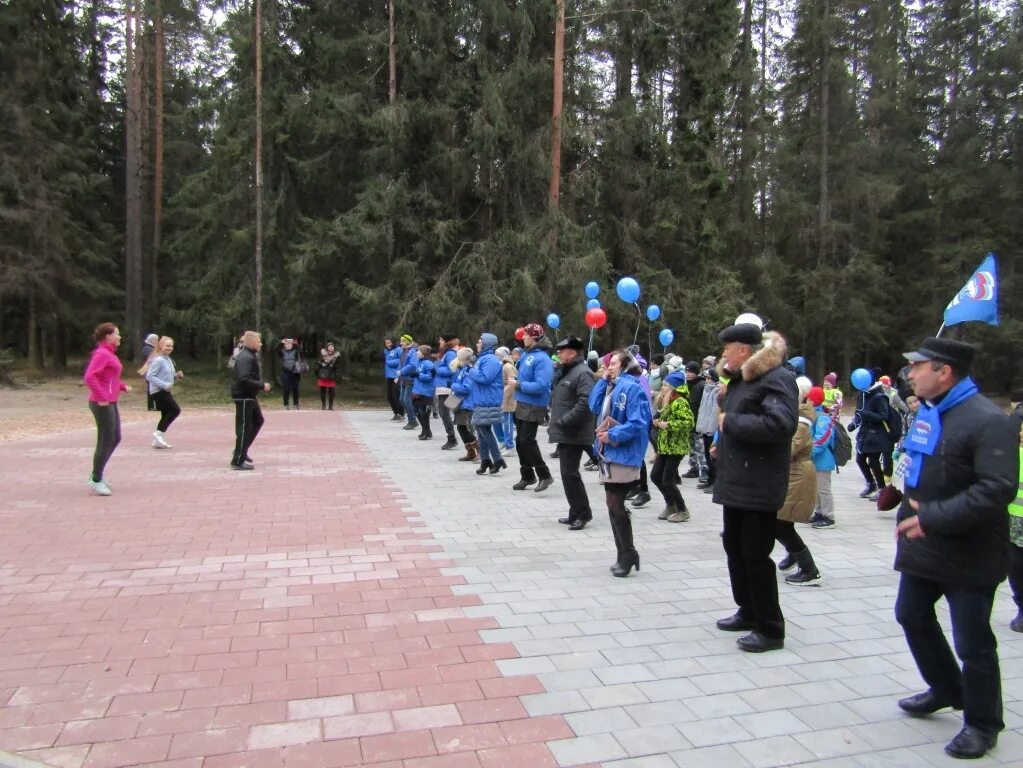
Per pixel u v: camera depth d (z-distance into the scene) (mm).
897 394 9641
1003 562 3143
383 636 4359
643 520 7770
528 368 8992
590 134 21766
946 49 30672
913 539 3268
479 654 4121
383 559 6004
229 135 23891
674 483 7676
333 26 23578
